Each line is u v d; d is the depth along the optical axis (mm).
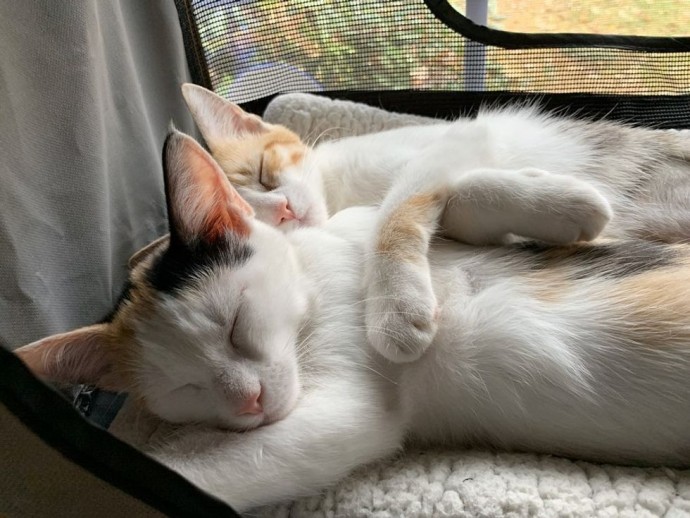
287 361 302
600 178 423
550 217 334
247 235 330
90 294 391
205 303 302
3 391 185
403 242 334
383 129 519
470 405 312
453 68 501
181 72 498
